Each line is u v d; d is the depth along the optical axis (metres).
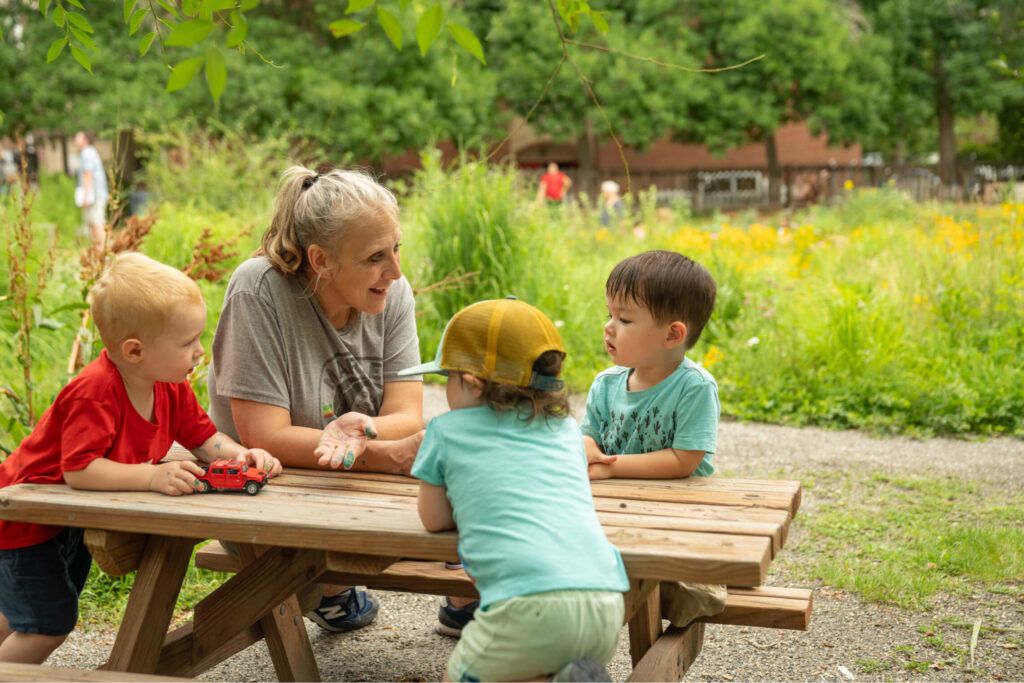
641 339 2.68
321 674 3.25
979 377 7.00
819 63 22.36
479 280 8.44
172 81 2.20
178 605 3.75
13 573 2.53
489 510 2.11
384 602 3.93
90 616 3.70
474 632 2.12
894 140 30.02
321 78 21.19
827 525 4.69
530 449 2.19
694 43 23.06
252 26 21.59
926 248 9.29
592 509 2.20
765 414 6.83
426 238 8.62
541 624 2.01
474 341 2.22
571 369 7.85
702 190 26.31
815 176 25.06
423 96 21.53
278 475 2.68
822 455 5.91
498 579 2.05
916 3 23.70
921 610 3.73
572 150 29.52
